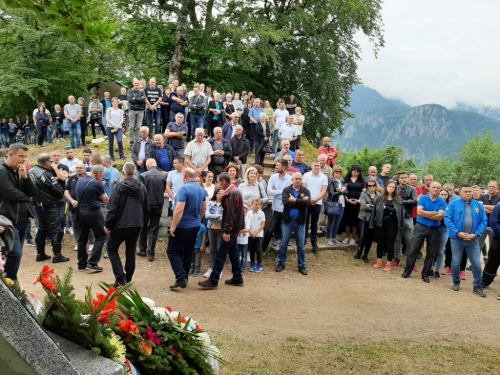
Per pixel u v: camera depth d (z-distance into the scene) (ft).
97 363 5.97
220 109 46.73
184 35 61.93
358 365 14.51
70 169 30.55
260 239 27.14
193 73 70.85
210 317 18.97
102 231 24.08
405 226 30.73
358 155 185.47
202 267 27.04
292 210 27.17
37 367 4.63
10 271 16.98
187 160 31.35
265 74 77.77
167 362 8.00
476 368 14.93
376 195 30.45
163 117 45.80
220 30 63.93
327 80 73.92
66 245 29.30
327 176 34.09
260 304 21.43
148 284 23.09
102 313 6.77
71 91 79.30
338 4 71.51
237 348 15.21
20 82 64.90
